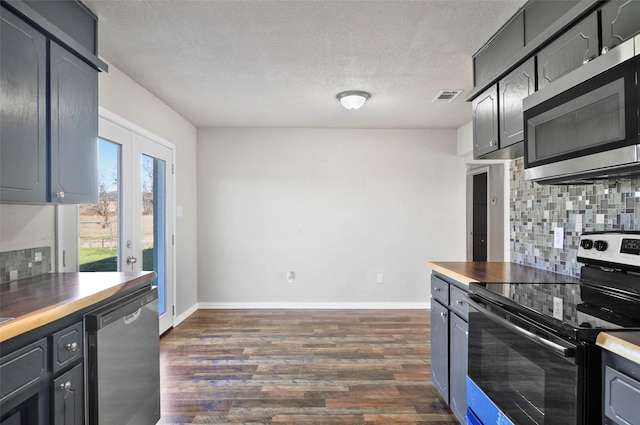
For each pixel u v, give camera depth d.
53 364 1.22
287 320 3.88
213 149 4.33
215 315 4.06
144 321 1.76
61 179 1.63
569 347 0.98
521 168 2.35
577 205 1.86
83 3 1.78
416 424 2.01
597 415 0.97
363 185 4.39
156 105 3.23
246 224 4.36
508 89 1.93
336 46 2.23
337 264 4.39
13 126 1.37
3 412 1.04
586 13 1.39
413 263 4.41
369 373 2.61
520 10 1.83
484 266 2.21
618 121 1.17
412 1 1.75
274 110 3.63
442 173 4.40
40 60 1.51
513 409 1.28
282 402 2.23
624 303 1.30
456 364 1.92
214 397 2.28
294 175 4.36
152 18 1.91
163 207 3.45
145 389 1.77
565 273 1.92
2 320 1.08
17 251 1.77
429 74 2.69
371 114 3.78
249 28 2.01
